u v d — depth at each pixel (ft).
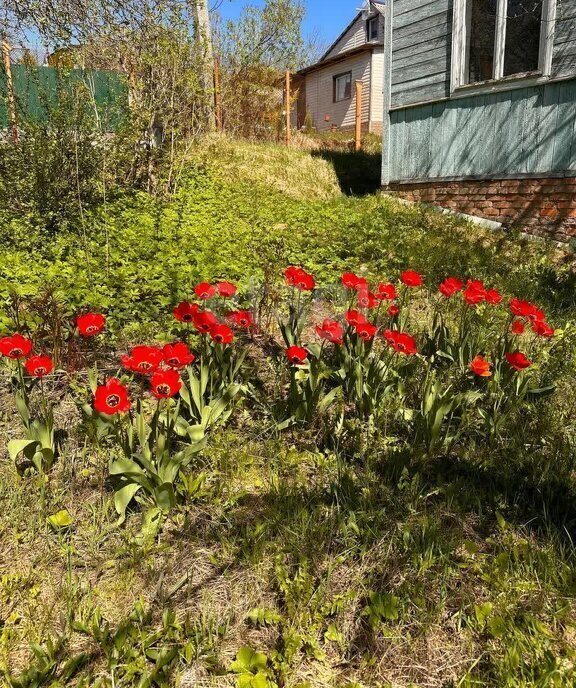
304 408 10.08
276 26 55.16
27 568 7.09
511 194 26.16
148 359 7.72
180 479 8.40
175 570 7.20
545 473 8.82
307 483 8.95
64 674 5.75
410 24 29.60
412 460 9.31
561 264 22.20
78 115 23.36
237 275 18.40
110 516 7.92
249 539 7.55
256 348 13.69
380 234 24.45
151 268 17.70
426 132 29.94
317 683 5.94
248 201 29.89
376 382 10.57
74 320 13.89
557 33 23.08
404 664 6.18
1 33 27.48
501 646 6.29
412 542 7.45
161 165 29.73
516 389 10.81
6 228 21.07
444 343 12.80
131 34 26.30
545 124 24.20
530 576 7.11
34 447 8.41
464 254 22.17
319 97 101.30
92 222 23.18
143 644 6.07
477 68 26.84
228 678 5.94
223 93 45.85
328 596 6.86
